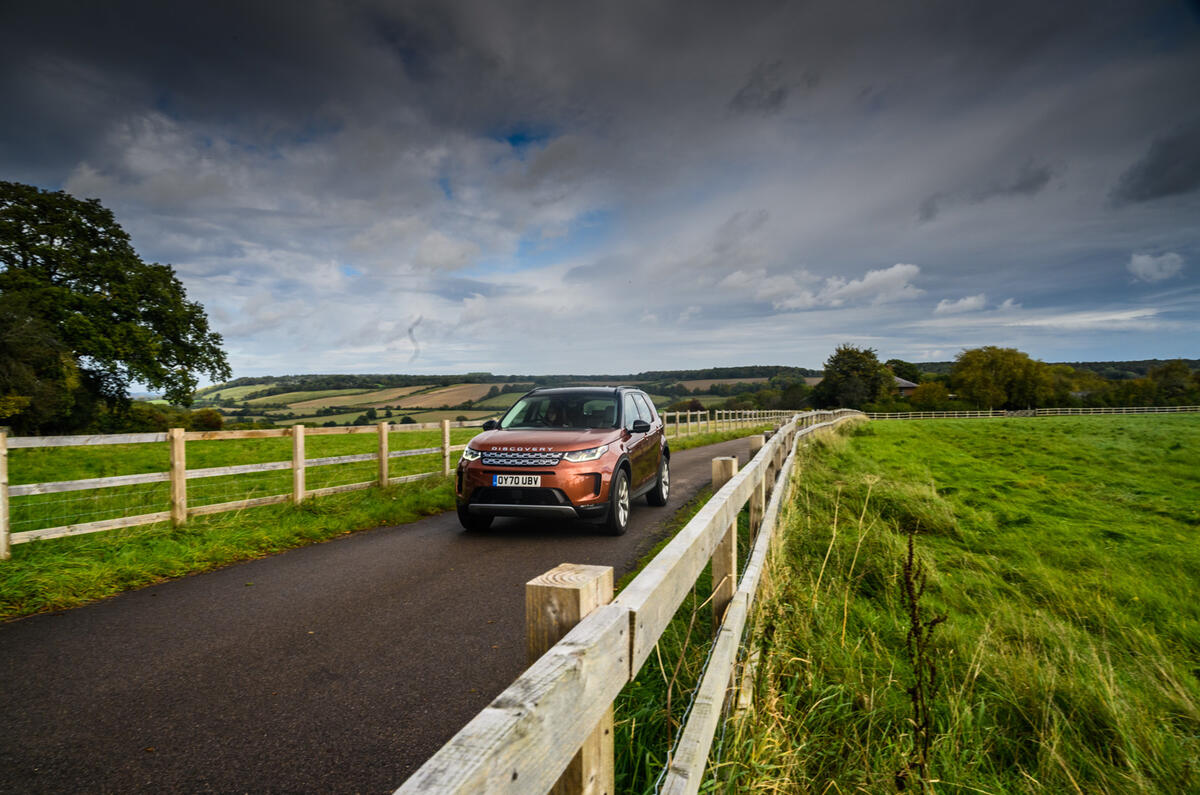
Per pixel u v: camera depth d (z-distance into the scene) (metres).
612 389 8.27
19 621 4.21
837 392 92.06
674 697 2.79
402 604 4.55
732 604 2.80
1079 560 7.46
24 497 10.15
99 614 4.36
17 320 26.14
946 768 2.77
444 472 10.98
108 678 3.30
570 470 6.45
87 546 5.83
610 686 1.20
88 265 30.67
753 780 2.18
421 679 3.30
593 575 1.27
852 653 3.73
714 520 2.46
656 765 2.29
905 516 8.72
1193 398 92.69
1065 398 91.00
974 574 6.36
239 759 2.53
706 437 24.27
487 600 4.64
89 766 2.46
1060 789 2.88
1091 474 17.78
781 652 3.22
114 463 16.11
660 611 1.57
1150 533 9.18
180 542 6.20
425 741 2.69
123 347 29.25
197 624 4.15
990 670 3.92
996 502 11.36
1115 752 3.26
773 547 4.68
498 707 0.80
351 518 7.55
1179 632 5.38
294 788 2.34
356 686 3.21
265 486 10.75
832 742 2.86
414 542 6.67
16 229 29.38
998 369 92.69
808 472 10.66
